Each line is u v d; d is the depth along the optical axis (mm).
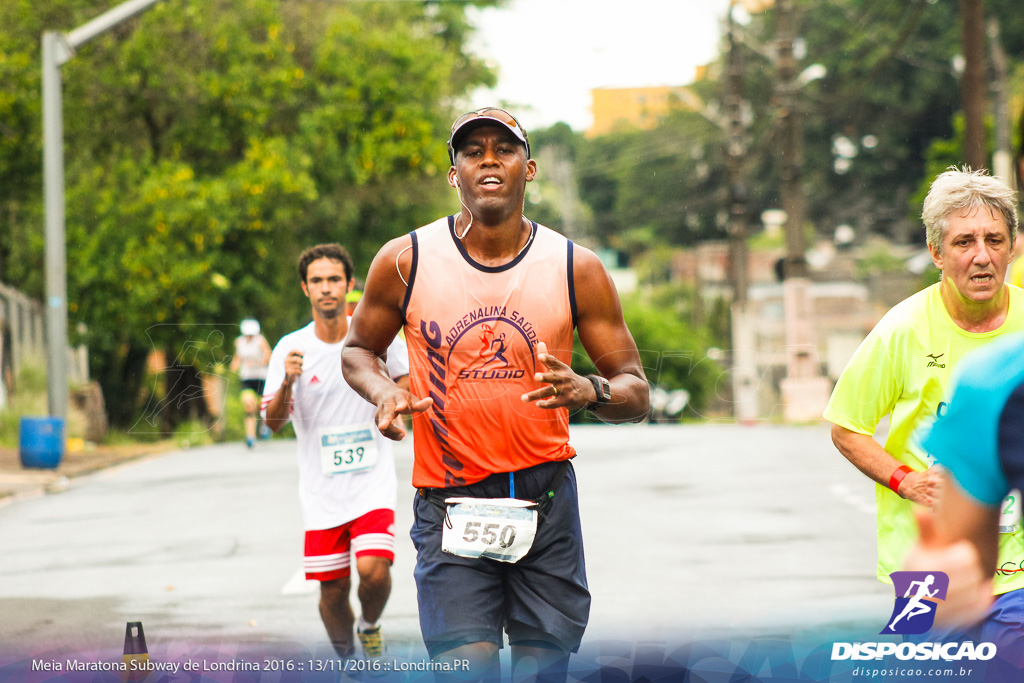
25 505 13039
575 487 4254
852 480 13477
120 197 22031
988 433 4039
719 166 54531
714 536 9797
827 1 40312
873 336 4199
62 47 17250
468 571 4129
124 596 7781
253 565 8930
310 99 25375
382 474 6047
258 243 22203
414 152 24641
